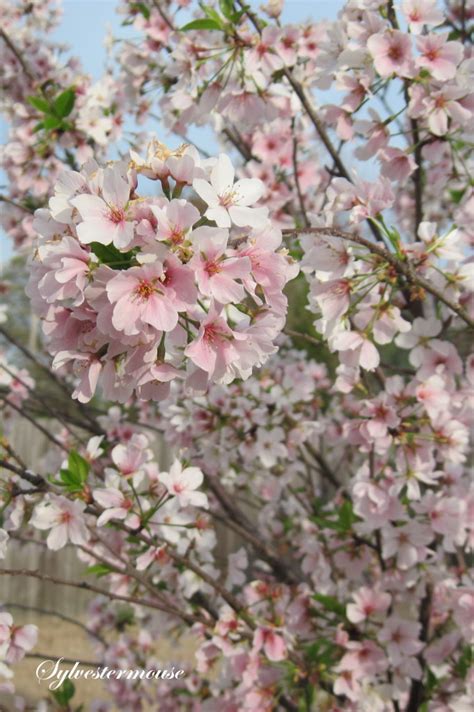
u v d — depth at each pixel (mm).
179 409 3334
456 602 2752
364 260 2164
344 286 2176
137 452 2508
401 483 2541
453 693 2867
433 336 2518
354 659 2697
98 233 1313
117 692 3900
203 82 3070
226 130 3992
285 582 3611
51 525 2229
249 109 3000
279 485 3885
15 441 7594
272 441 3336
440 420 2535
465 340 3148
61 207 1407
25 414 3041
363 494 2643
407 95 2545
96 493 2309
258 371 3748
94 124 3598
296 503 4367
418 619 3047
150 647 4184
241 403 3275
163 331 1411
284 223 3713
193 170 1432
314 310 2305
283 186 3748
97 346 1427
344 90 2525
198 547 3020
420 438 2545
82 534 2227
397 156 2541
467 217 2625
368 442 2609
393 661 2686
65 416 3998
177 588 3084
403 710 3123
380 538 2861
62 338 1450
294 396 3484
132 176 1410
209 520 3318
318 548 3184
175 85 3180
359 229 2258
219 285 1350
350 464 4500
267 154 3801
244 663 2664
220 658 3059
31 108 3816
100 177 1412
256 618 2729
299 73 3334
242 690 2740
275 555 3594
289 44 2926
